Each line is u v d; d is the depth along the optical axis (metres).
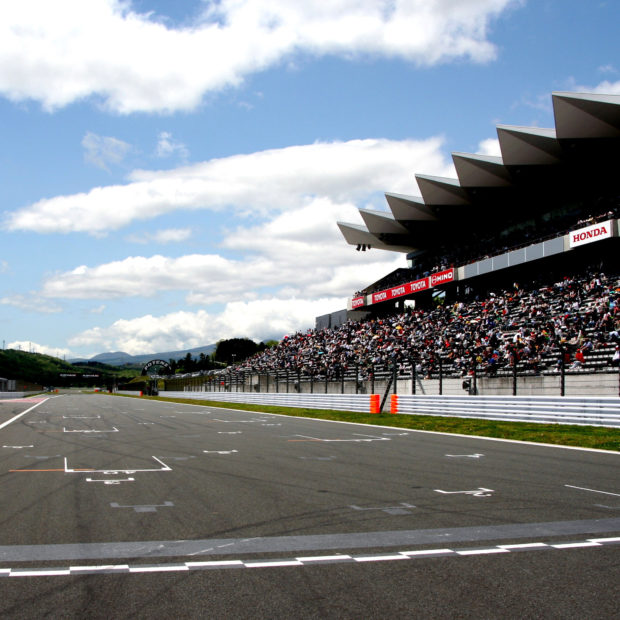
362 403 28.11
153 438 17.50
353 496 8.37
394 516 7.12
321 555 5.57
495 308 34.69
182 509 7.59
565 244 32.34
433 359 29.58
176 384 83.50
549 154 33.56
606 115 28.94
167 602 4.38
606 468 10.94
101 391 145.88
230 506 7.75
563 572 5.03
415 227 48.31
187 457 12.92
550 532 6.36
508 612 4.17
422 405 24.44
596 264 32.56
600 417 16.88
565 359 22.69
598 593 4.52
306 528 6.58
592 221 31.95
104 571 5.12
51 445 15.66
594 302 27.86
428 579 4.87
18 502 8.08
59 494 8.65
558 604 4.31
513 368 22.11
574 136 30.91
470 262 41.41
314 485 9.29
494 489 8.86
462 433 18.31
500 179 37.84
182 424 23.61
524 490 8.77
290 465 11.55
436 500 8.06
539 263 35.62
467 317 35.97
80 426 22.72
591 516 7.10
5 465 11.79
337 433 18.91
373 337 42.66
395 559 5.42
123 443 16.06
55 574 5.04
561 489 8.84
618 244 30.88
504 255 36.97
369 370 32.50
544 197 40.22
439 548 5.77
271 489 8.96
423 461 12.02
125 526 6.71
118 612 4.19
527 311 31.47
